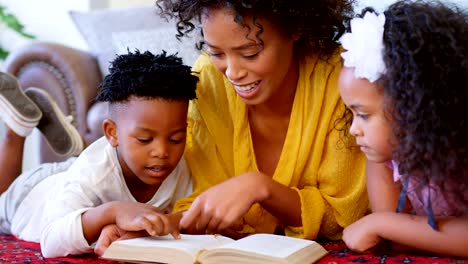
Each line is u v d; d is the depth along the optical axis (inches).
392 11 43.5
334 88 52.7
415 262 41.3
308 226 50.6
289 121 53.9
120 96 50.4
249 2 45.2
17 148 73.4
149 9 115.3
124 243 42.0
